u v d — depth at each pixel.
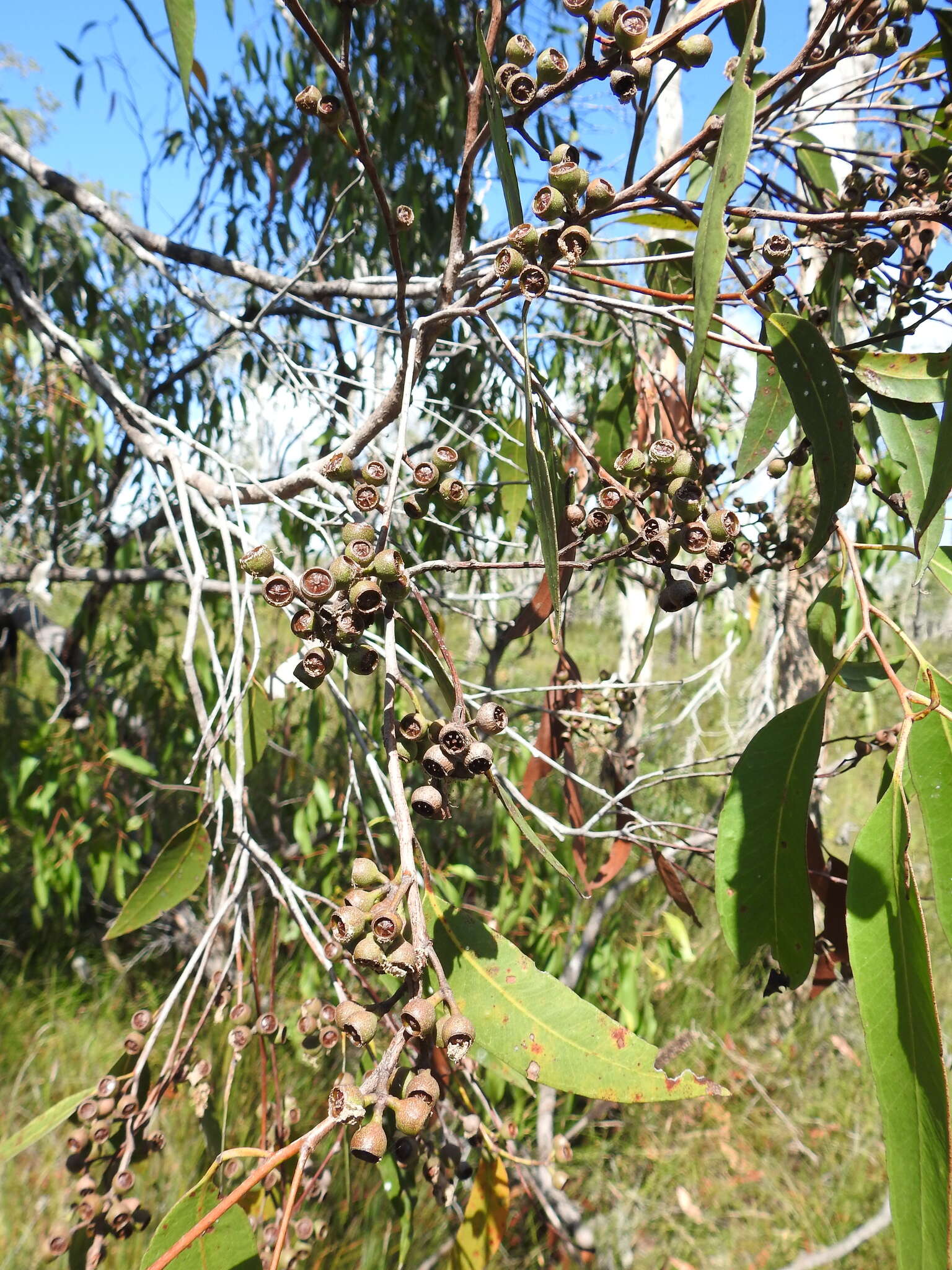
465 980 0.36
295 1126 0.54
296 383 0.71
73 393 1.23
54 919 1.76
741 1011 1.69
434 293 0.59
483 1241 0.50
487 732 0.34
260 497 0.58
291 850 1.31
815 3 0.98
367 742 0.52
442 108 1.20
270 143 1.24
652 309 0.42
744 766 0.42
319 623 0.36
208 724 0.51
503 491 0.85
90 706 1.44
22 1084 1.37
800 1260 1.15
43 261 1.35
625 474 0.39
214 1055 1.23
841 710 1.59
